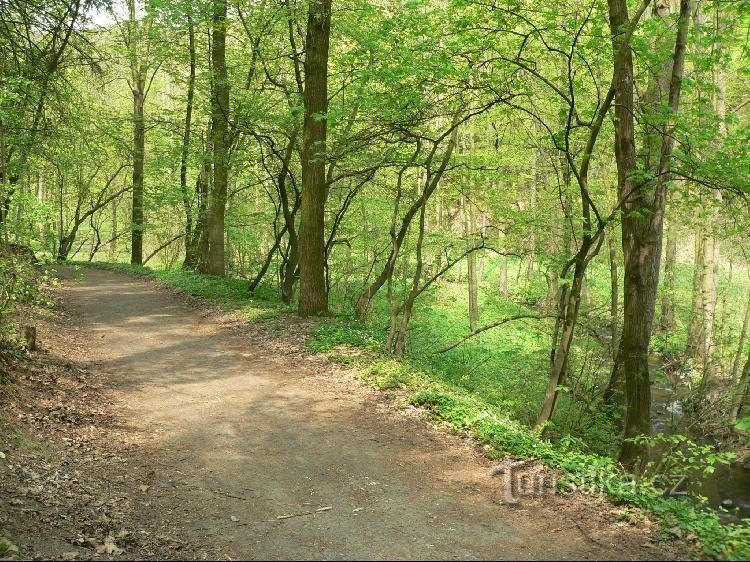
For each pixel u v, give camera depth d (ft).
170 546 17.74
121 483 21.99
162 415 30.91
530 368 51.26
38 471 21.24
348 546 18.01
